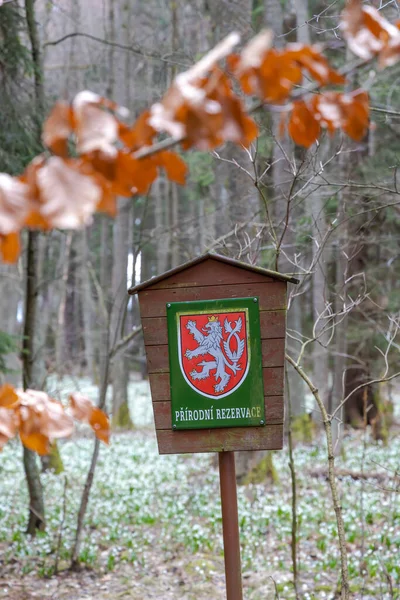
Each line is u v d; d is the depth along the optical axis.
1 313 24.94
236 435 4.21
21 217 1.26
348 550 8.04
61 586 7.26
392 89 8.57
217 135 1.43
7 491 12.00
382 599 5.96
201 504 10.58
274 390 4.20
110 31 18.67
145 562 8.10
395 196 8.44
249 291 4.23
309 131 1.86
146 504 10.93
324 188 9.55
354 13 1.64
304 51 1.59
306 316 20.17
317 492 10.91
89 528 9.55
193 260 4.21
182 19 17.58
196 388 4.23
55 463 13.59
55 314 35.81
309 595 6.65
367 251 14.16
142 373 37.00
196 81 1.50
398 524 8.72
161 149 1.54
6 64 8.61
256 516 9.58
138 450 16.16
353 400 16.80
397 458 13.18
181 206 28.11
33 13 9.19
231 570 4.28
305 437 15.85
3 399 2.26
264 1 11.43
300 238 9.14
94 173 1.46
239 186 10.02
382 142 13.45
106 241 25.52
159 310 4.28
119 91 16.81
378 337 15.26
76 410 2.32
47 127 1.44
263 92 1.54
